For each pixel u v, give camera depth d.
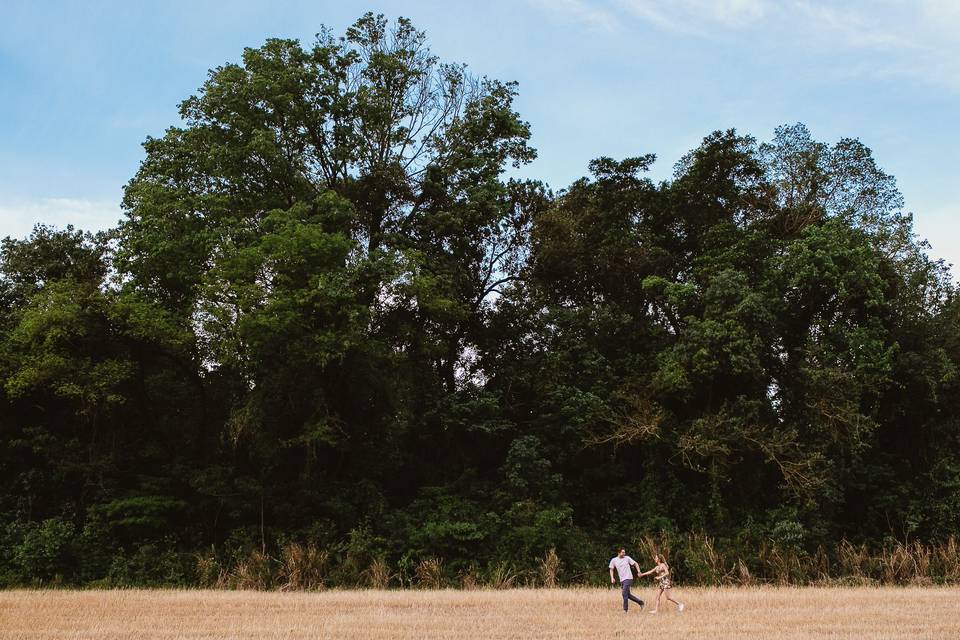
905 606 21.66
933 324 35.44
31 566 28.14
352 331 29.53
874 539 34.66
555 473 35.94
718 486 33.12
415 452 37.09
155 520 30.42
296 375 31.08
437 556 30.69
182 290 33.16
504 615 19.81
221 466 33.19
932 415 36.00
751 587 27.92
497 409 35.31
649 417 33.78
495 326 39.38
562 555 30.94
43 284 34.19
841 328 33.75
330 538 30.80
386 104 36.25
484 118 37.06
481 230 39.72
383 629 17.56
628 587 20.47
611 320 38.22
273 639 16.39
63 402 33.03
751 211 40.12
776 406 34.38
